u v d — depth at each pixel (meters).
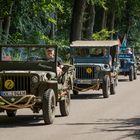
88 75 28.92
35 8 42.66
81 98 28.36
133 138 15.10
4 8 38.06
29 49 19.81
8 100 17.83
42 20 49.69
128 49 46.31
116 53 34.25
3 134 15.86
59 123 18.28
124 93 31.69
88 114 20.92
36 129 16.88
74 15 44.50
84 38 54.28
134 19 80.88
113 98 28.34
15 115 20.69
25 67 19.64
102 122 18.56
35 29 48.12
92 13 54.19
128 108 23.17
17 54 19.89
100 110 22.36
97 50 31.45
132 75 44.50
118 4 63.28
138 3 74.56
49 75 18.67
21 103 17.91
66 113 20.30
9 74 18.02
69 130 16.62
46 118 17.83
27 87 18.08
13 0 38.34
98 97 28.92
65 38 59.94
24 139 14.87
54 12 53.06
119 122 18.58
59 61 20.59
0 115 20.75
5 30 40.72
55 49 19.64
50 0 42.28
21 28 45.28
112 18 66.81
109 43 32.09
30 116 20.34
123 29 78.88
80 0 44.31
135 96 29.58
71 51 31.70
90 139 14.91
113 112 21.61
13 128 17.16
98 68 28.84
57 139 14.87
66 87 20.25
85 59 31.39
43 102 17.81
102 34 55.03
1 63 19.73
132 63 44.69
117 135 15.64
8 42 42.91
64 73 20.12
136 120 19.12
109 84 29.34
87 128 17.08
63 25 59.81
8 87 18.00
